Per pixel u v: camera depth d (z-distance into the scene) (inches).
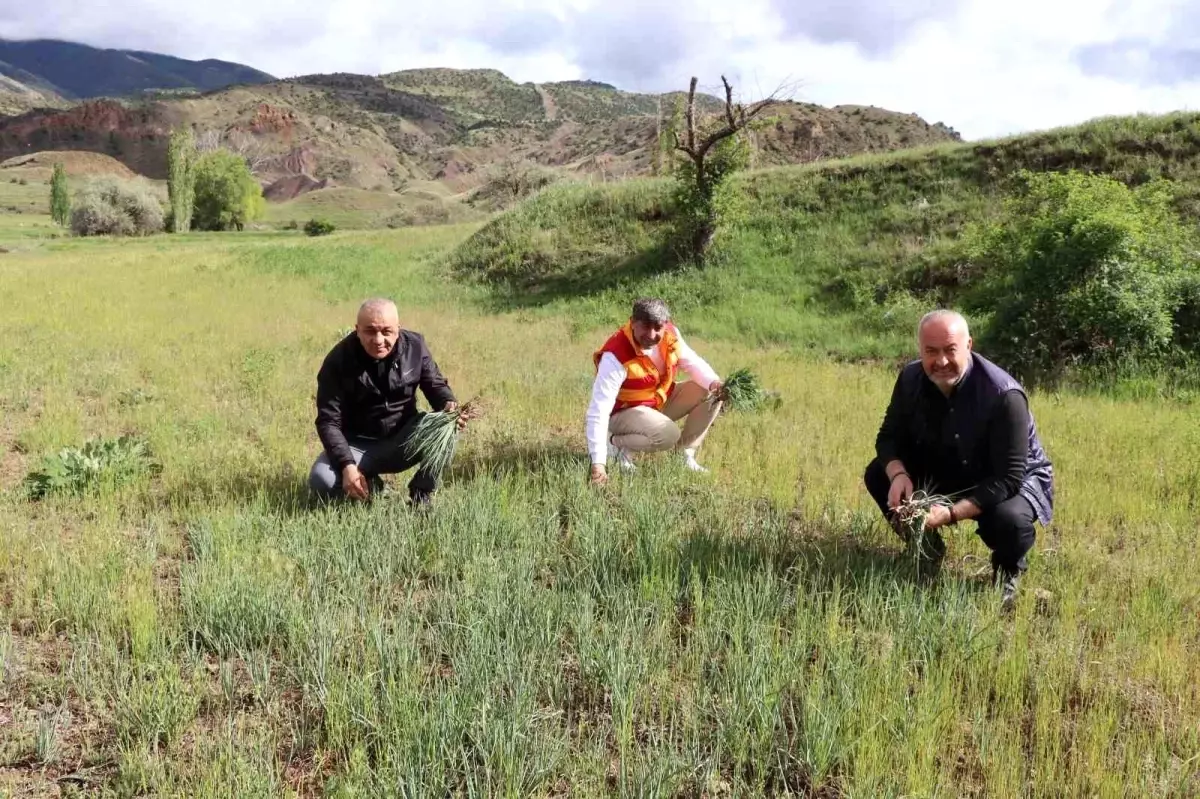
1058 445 306.3
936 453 181.8
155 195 3312.0
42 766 122.7
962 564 194.9
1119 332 474.6
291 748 127.5
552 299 796.0
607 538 197.3
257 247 1240.2
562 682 145.2
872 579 174.4
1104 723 130.0
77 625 156.9
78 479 236.2
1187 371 461.7
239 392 367.2
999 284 577.0
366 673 138.4
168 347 484.1
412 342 222.5
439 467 215.2
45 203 6343.5
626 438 264.5
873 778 117.5
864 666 144.1
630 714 131.6
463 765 122.8
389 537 196.7
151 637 150.4
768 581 169.5
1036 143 744.3
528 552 190.9
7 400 342.0
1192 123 706.2
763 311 669.9
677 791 119.4
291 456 268.5
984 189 727.7
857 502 235.5
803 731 129.9
